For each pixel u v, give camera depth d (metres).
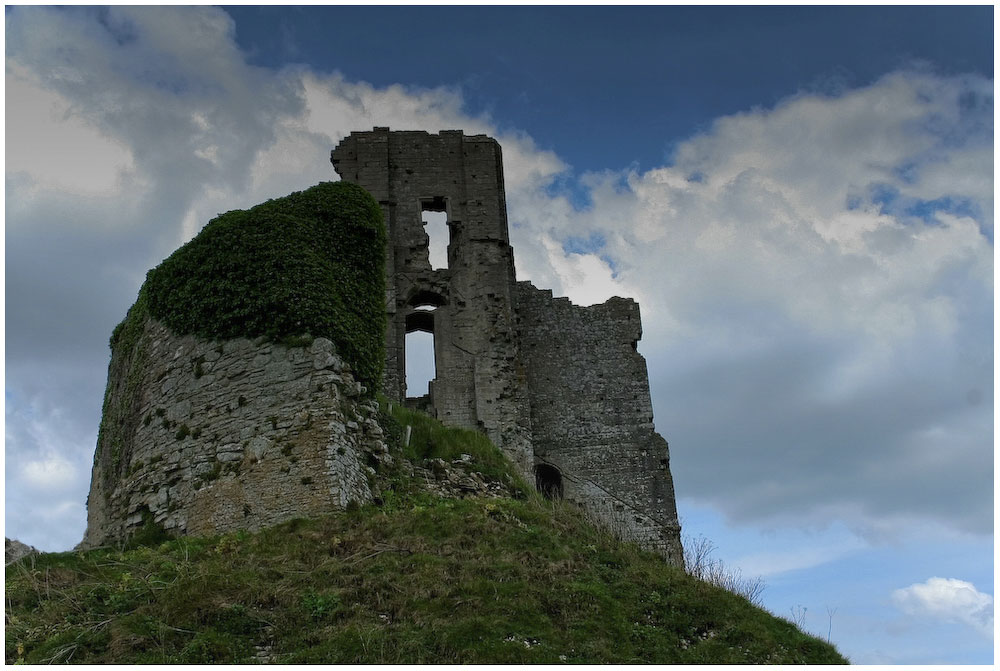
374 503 25.75
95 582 20.70
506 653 18.41
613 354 46.94
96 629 18.67
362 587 20.42
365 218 29.94
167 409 27.77
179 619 18.91
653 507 44.06
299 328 26.80
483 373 44.44
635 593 22.03
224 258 28.20
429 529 23.66
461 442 31.33
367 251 29.66
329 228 29.30
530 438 43.84
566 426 45.56
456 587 20.62
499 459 31.61
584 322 47.56
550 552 23.30
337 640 18.47
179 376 27.84
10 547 22.36
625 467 44.84
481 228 47.16
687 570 24.11
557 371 46.53
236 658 18.02
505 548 23.09
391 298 45.59
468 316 45.53
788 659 20.06
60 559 22.17
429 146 48.78
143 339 29.83
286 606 19.69
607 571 23.30
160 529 26.20
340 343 27.09
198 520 25.67
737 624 21.09
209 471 26.05
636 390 46.19
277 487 24.92
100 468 31.06
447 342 45.12
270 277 27.42
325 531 23.23
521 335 47.16
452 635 18.84
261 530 24.08
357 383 26.66
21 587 20.16
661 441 45.22
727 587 23.09
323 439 24.98
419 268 46.50
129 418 29.56
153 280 29.94
